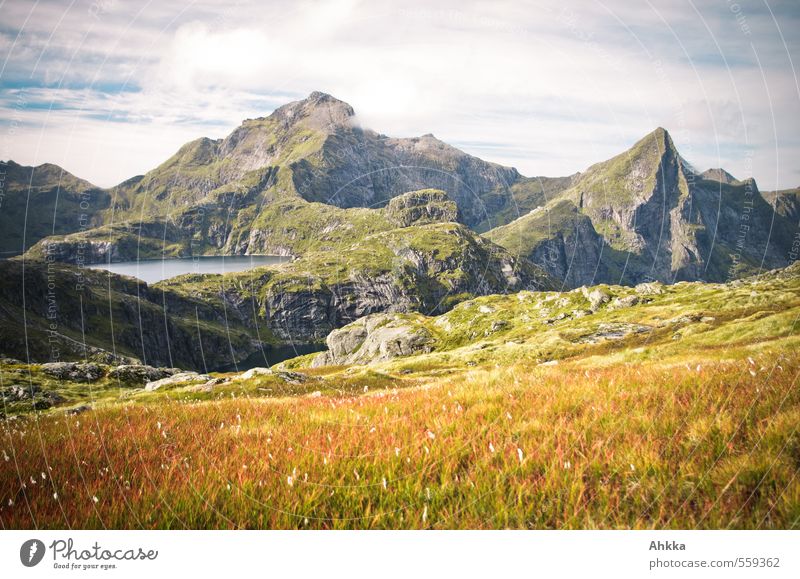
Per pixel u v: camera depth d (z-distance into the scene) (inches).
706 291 4638.3
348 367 4864.7
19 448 311.0
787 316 1066.7
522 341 4131.4
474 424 296.0
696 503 215.0
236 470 253.1
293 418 370.6
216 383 1264.8
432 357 4188.0
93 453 291.6
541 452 250.5
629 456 236.5
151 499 236.4
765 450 231.3
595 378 405.4
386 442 276.1
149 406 516.1
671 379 358.9
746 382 319.9
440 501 225.3
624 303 5344.5
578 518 210.8
